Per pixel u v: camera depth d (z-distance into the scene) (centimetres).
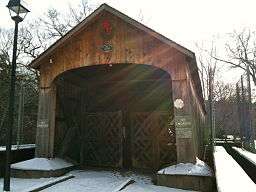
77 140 1227
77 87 1250
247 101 1778
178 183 771
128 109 1241
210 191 743
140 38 967
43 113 1036
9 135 741
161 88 1239
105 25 1006
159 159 1130
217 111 4362
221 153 1244
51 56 1056
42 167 921
